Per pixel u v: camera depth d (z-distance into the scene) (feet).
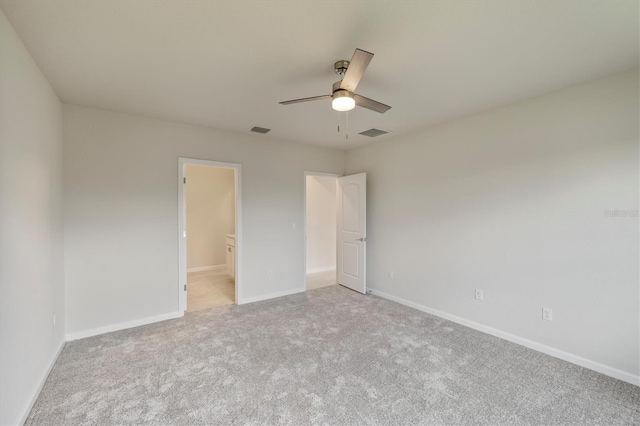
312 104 9.97
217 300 14.32
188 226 21.25
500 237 10.15
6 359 5.35
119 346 9.34
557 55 6.84
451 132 11.76
